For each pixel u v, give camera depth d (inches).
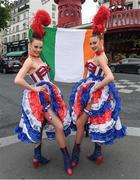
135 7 1280.8
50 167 160.9
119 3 1115.9
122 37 1184.8
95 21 153.6
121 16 1069.1
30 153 180.1
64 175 151.8
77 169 157.9
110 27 1095.0
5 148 188.7
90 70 154.8
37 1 2210.9
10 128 237.5
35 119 148.6
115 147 188.4
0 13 1103.6
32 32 151.7
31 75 152.7
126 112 291.0
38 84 151.8
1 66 964.0
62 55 173.9
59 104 153.9
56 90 155.0
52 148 187.6
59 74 174.7
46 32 168.2
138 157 173.0
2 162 167.8
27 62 149.6
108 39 1234.6
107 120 148.7
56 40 171.8
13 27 2600.9
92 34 153.9
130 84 536.7
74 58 174.6
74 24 1266.0
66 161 154.1
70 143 195.3
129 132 219.8
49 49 171.2
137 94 410.9
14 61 963.3
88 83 153.2
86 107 151.6
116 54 1216.2
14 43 2444.6
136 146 190.4
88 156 171.0
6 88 487.2
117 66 904.3
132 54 1117.7
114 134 152.3
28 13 2337.6
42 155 176.1
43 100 148.6
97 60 152.3
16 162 167.6
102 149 185.2
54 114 151.6
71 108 160.2
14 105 333.7
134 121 255.3
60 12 1291.8
